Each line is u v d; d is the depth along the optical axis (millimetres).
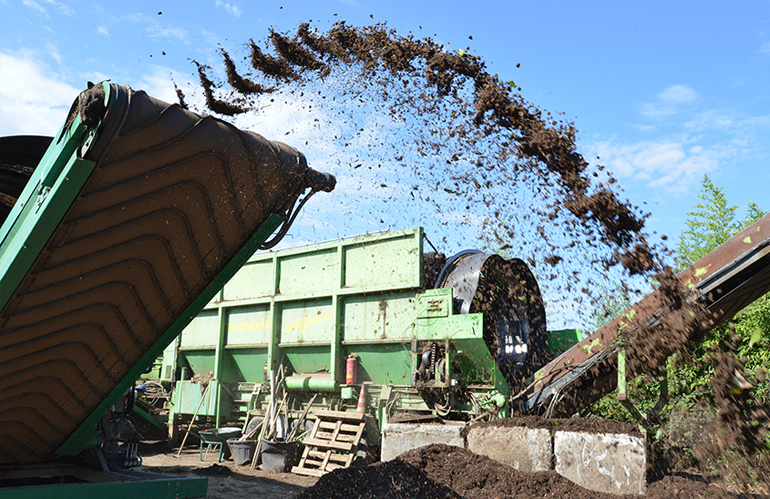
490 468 4930
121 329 3793
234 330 9930
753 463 4367
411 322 7590
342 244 8516
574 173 4906
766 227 5023
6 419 3756
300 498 4848
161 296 3811
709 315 5297
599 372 6062
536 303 7969
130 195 3203
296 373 9086
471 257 7457
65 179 2893
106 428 4488
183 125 3139
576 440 4969
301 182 3936
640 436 4719
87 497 3389
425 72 5309
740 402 4641
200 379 10406
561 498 4441
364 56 5305
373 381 8102
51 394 3801
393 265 7891
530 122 5055
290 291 9133
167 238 3541
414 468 4898
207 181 3445
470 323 6660
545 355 7887
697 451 4758
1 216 4441
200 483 3955
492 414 6324
